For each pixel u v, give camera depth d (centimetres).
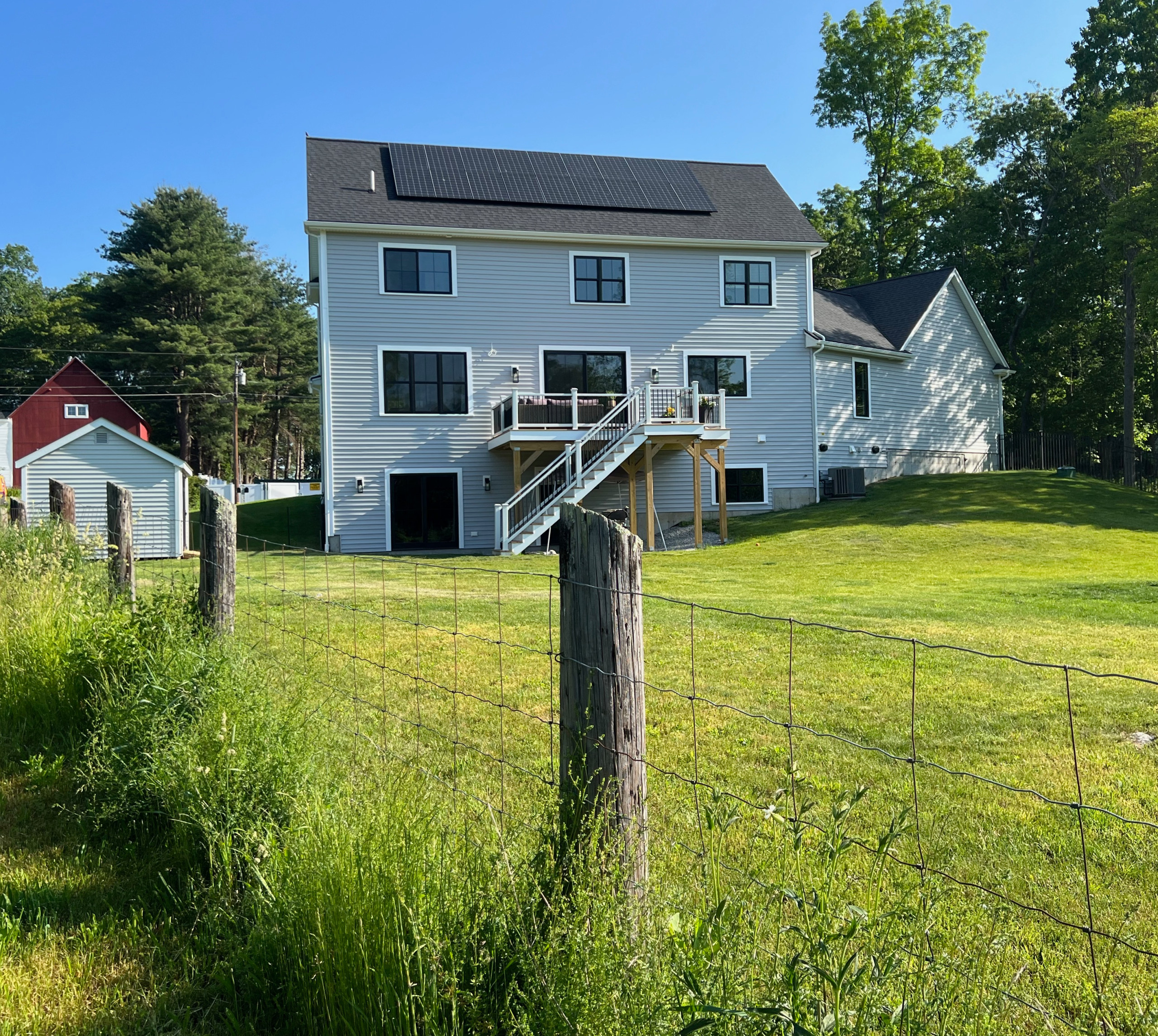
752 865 302
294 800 353
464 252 2350
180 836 369
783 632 916
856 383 2734
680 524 2462
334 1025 246
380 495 2298
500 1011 227
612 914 223
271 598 1145
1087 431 3888
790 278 2570
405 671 723
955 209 3947
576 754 262
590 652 260
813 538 2017
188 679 450
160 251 4828
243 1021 270
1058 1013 259
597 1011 205
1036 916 326
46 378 5659
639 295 2464
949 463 3042
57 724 527
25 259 7650
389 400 2316
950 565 1652
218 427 5219
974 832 410
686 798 431
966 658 788
